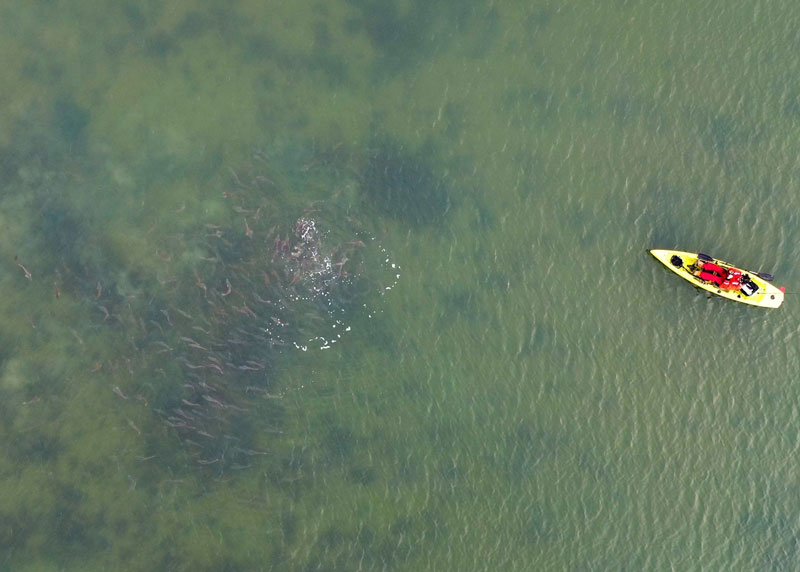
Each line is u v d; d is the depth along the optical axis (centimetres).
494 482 4716
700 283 4728
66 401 4700
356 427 4762
